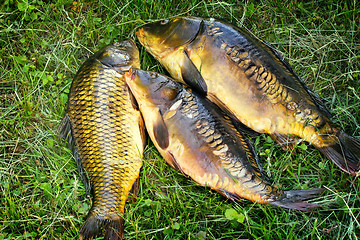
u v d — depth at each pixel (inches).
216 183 37.1
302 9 47.8
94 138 37.7
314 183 39.8
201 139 37.3
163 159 40.3
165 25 42.0
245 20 47.6
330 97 44.0
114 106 39.1
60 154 40.8
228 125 38.2
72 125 38.8
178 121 37.9
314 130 39.1
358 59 45.9
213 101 41.1
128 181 37.7
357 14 47.5
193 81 40.6
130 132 38.9
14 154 40.8
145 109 39.4
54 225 37.6
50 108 43.1
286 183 40.0
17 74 44.3
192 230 37.2
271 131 40.0
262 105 39.5
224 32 40.3
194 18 41.3
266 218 37.8
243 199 37.2
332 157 38.8
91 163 37.3
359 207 38.3
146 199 38.6
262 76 39.3
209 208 37.9
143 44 43.4
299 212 38.1
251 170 36.9
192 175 37.9
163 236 37.3
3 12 46.1
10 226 37.3
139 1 46.9
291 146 40.1
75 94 39.4
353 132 42.1
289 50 45.5
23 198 38.4
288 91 39.3
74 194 38.5
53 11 46.7
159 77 39.1
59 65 44.6
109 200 36.4
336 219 38.1
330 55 46.3
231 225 37.3
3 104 43.2
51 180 39.1
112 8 46.8
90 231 35.5
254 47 40.2
